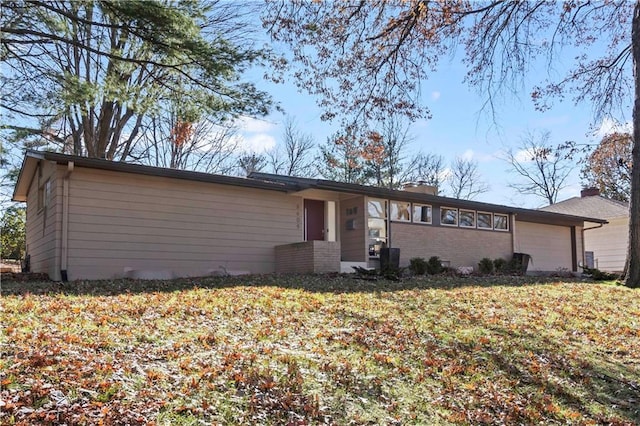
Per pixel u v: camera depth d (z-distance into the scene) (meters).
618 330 7.77
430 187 18.75
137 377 4.19
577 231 23.11
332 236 15.83
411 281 11.78
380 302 8.39
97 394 3.79
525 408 4.85
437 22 9.32
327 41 9.52
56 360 4.28
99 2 10.31
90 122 18.78
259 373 4.58
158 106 12.27
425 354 5.82
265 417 3.90
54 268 10.60
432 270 14.72
